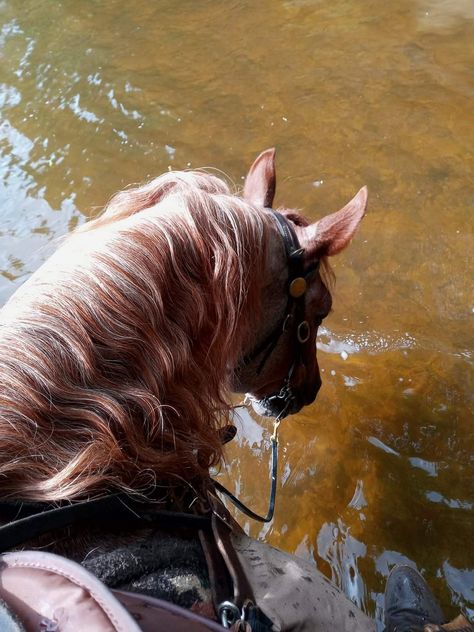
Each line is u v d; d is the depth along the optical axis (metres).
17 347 1.19
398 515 2.47
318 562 2.38
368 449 2.70
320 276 1.99
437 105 4.52
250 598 1.18
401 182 3.96
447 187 3.87
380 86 4.81
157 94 5.14
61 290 1.25
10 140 4.84
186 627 0.93
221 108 4.89
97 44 5.95
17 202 4.22
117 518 1.16
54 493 1.12
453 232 3.59
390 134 4.35
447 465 2.60
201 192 1.50
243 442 2.87
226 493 1.66
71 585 0.85
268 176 2.04
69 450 1.16
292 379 2.10
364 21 5.64
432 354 3.02
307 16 5.89
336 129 4.48
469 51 5.02
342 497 2.57
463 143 4.17
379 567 2.33
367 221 3.73
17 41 6.19
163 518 1.20
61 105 5.14
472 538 2.36
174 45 5.79
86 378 1.20
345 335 3.17
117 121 4.88
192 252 1.39
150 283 1.30
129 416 1.22
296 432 2.84
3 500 1.12
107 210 1.66
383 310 3.26
